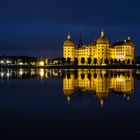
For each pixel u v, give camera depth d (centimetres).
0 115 4597
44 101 6009
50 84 10044
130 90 7925
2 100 6191
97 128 3747
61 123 4038
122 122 4038
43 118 4366
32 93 7462
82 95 6925
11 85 9806
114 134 3469
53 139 3325
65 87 8894
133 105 5378
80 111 4856
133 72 19500
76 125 3922
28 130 3703
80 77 13988
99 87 8781
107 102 5762
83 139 3312
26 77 14488
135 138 3300
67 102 5831
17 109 5106
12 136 3450
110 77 13788
